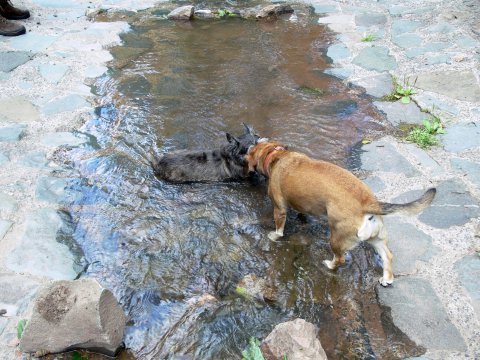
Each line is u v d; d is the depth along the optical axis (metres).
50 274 2.15
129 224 2.39
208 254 2.26
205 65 3.61
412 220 2.36
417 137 2.82
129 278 2.16
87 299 1.83
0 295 2.06
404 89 3.22
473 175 2.57
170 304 2.06
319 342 1.83
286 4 4.73
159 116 3.08
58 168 2.68
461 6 4.23
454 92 3.16
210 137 2.91
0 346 1.90
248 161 2.46
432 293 2.06
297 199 2.19
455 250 2.21
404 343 1.91
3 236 2.30
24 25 4.12
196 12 4.58
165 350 1.92
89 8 4.63
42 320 1.83
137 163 2.74
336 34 4.03
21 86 3.29
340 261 2.14
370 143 2.83
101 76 3.46
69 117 3.04
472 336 1.92
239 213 2.47
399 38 3.84
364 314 2.01
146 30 4.21
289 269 2.20
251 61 3.66
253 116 3.08
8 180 2.58
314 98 3.23
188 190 2.61
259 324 1.99
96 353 1.90
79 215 2.43
